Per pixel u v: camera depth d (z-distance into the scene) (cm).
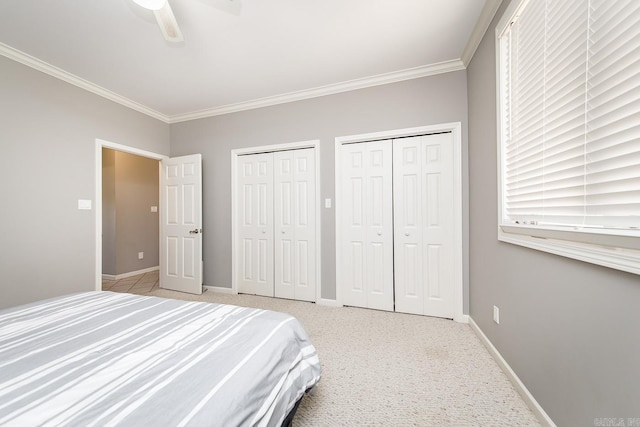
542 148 122
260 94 289
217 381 68
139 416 55
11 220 207
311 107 284
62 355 79
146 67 235
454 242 235
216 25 183
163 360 77
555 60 112
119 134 290
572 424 98
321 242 280
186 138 343
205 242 335
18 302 210
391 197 259
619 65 81
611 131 84
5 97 204
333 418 120
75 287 246
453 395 136
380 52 217
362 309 263
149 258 458
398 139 257
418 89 244
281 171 305
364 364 165
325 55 220
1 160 203
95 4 163
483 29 184
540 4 122
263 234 312
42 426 51
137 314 114
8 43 199
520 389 135
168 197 344
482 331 196
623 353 76
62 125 239
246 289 320
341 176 274
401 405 129
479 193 200
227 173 324
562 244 102
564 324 103
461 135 231
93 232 261
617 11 81
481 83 193
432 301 245
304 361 111
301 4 165
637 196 75
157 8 143
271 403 77
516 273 142
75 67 233
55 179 234
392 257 258
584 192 95
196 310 121
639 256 70
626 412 75
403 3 166
